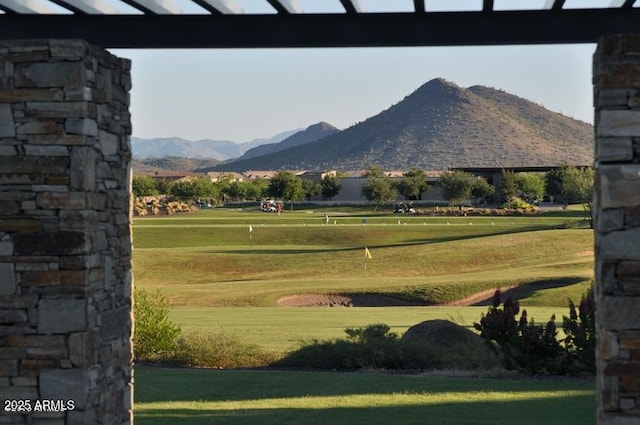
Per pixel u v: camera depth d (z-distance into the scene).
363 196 174.12
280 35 9.27
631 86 8.46
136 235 92.62
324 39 9.24
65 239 8.79
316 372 22.08
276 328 31.23
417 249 70.69
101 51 9.32
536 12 9.05
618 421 8.41
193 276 62.72
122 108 10.02
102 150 9.32
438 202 154.50
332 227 94.94
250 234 92.75
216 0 8.55
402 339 23.98
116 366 9.70
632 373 8.40
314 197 177.88
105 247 9.39
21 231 8.80
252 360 23.72
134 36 9.42
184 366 23.78
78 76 8.80
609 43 8.48
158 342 24.20
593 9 8.98
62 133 8.81
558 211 121.56
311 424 14.61
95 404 9.02
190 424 14.67
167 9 9.00
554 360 21.09
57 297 8.77
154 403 16.95
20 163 8.81
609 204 8.47
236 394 18.06
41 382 8.75
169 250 73.69
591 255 65.88
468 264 65.38
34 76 8.81
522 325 21.34
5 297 8.79
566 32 9.02
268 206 148.50
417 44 9.20
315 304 45.47
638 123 8.45
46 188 8.80
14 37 9.45
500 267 64.25
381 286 48.44
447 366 22.41
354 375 21.08
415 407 16.30
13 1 8.80
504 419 15.04
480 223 101.06
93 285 8.98
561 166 143.62
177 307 41.59
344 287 48.19
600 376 8.59
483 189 142.62
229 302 43.91
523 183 147.12
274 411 15.88
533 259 66.44
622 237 8.45
